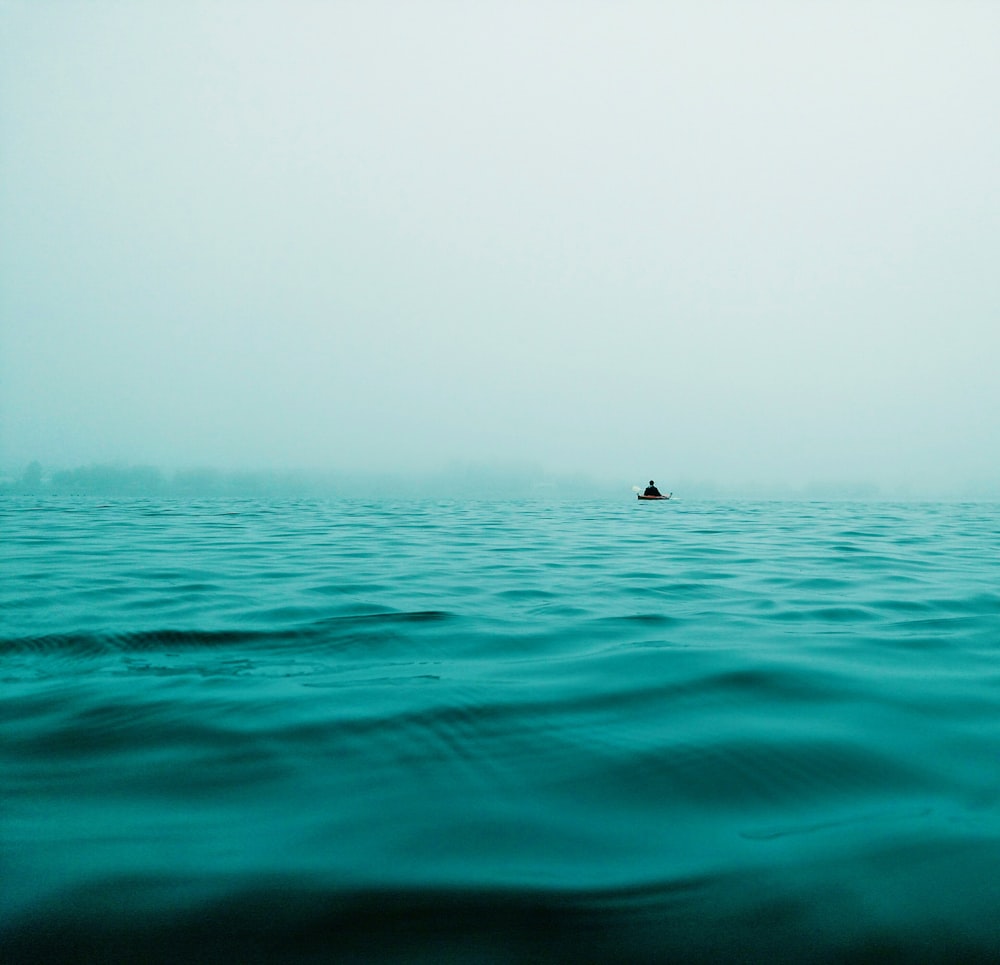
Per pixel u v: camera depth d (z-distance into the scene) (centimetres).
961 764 281
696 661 433
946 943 177
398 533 1395
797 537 1358
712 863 211
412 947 175
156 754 292
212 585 723
